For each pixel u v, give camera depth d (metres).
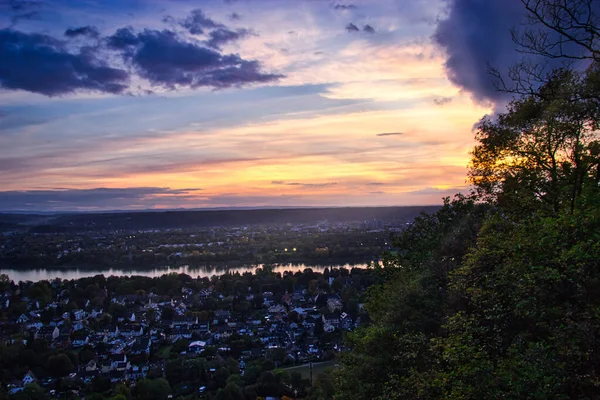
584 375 12.24
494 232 20.03
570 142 19.41
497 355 15.95
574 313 13.55
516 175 21.50
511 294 16.28
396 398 19.17
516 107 23.08
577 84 19.73
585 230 15.01
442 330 23.66
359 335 28.92
